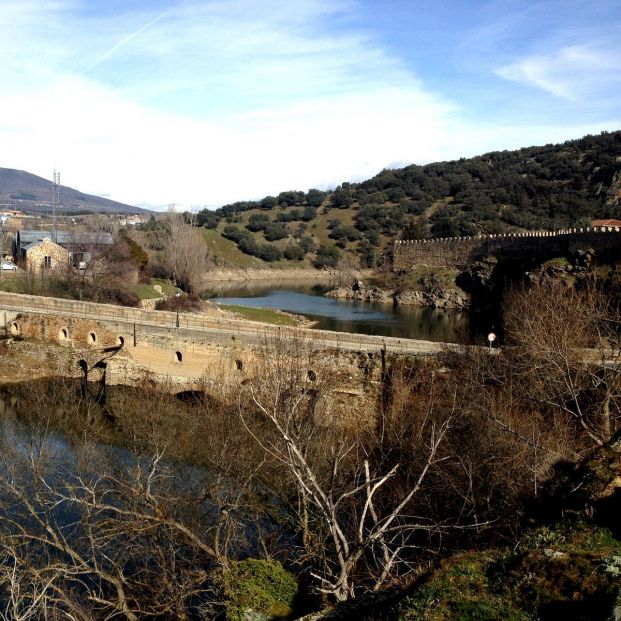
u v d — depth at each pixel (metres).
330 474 18.91
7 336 41.62
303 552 16.53
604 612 8.65
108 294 56.97
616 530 11.11
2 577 14.26
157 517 15.32
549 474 15.86
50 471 21.81
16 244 81.69
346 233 146.25
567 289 42.44
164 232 98.69
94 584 17.02
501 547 12.56
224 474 19.09
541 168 146.12
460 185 155.00
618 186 120.31
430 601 10.07
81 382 38.19
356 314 77.25
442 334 56.69
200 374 34.31
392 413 25.84
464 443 19.38
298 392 24.28
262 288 113.00
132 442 26.27
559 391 20.95
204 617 14.37
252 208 189.25
